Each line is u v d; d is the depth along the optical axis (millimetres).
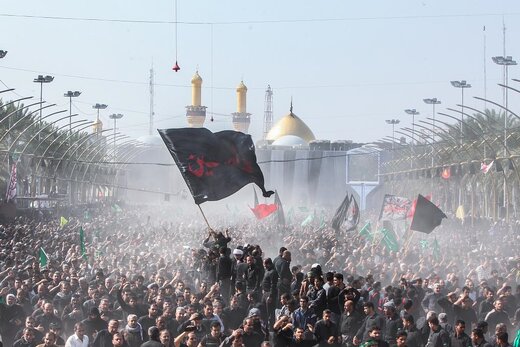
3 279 33344
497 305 25891
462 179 111938
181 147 30516
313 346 20938
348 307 23547
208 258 31438
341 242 53656
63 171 112625
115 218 88188
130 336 22359
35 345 22531
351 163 156875
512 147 100625
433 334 22359
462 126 112438
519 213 101125
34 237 55125
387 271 38156
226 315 25734
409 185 137375
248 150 30672
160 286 30188
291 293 25844
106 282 30516
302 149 186250
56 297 28359
